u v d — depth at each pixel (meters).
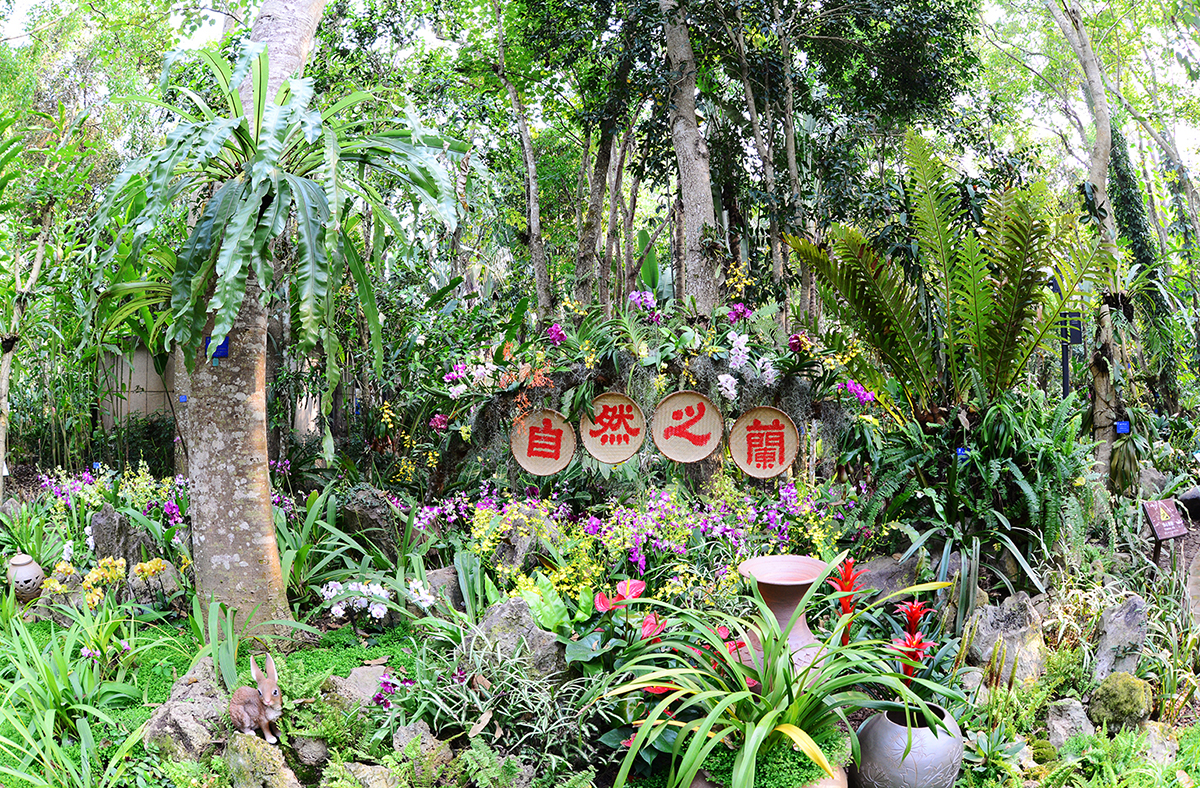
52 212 4.62
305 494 5.25
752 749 1.99
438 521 3.84
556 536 3.30
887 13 7.27
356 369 5.81
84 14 11.19
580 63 8.79
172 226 4.65
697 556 3.29
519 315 4.66
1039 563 3.45
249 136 2.79
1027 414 3.66
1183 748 2.75
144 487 4.30
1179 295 6.91
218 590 3.02
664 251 14.02
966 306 3.72
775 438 3.58
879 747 2.26
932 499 3.57
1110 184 9.51
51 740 2.20
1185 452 6.11
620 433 3.54
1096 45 11.01
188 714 2.30
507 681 2.42
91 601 2.97
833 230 3.82
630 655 2.53
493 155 9.48
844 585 2.60
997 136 12.09
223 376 3.01
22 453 6.70
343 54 8.05
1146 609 3.09
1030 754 2.55
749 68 7.49
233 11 7.00
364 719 2.36
